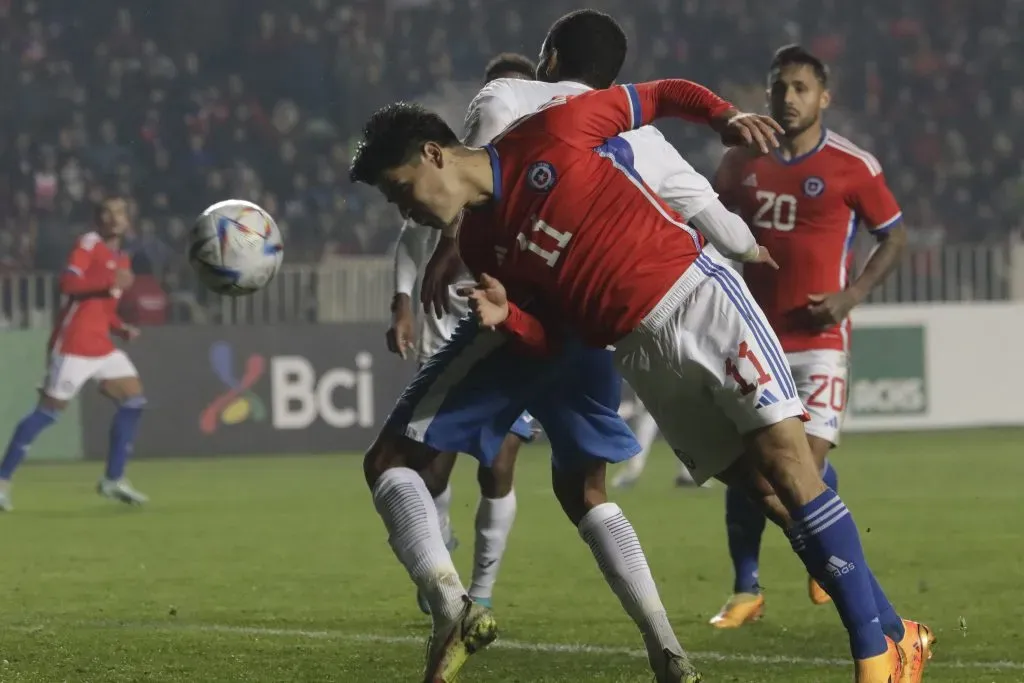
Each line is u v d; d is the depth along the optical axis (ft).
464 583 68.03
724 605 59.16
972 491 107.45
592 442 41.27
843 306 59.41
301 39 233.35
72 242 187.62
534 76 58.13
